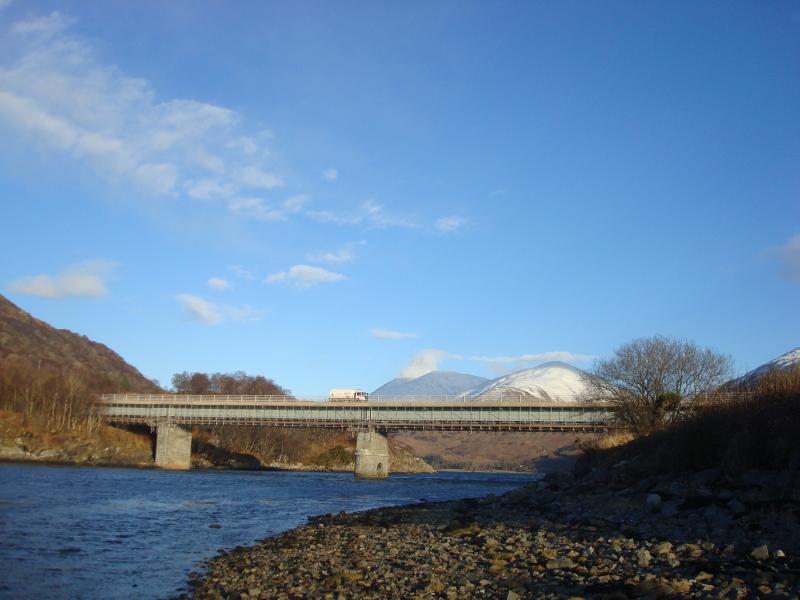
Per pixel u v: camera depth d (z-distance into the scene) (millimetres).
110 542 35531
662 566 20516
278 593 22234
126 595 23469
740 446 33125
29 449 130000
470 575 22266
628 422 67938
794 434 31531
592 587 18797
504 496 48688
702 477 33906
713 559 20844
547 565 22156
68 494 62469
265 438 180750
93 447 139000
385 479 129875
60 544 34000
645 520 28969
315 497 72688
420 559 25953
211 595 23047
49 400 147250
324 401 137500
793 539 22156
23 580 25406
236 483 95625
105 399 154125
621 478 42156
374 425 134750
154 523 44469
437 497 75000
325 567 26359
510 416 126750
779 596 15633
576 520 31219
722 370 74438
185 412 146500
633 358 73375
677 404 58188
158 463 145000
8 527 38938
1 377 148125
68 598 22938
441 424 131125
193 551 33438
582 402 119812
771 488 28844
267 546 33844
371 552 29016
